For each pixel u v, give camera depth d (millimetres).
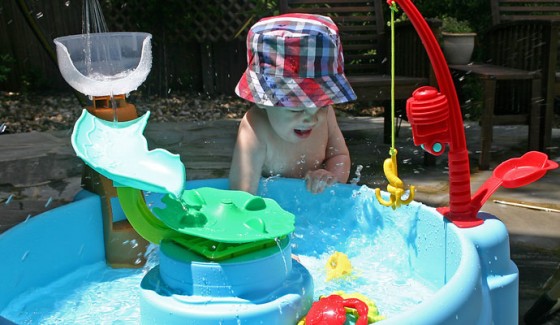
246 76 1801
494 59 4262
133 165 1296
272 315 1192
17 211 2852
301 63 1687
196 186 2010
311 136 2000
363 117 5465
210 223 1322
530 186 3127
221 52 6633
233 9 6512
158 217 1314
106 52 1791
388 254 1784
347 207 1931
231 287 1222
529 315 1656
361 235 1897
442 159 3771
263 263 1242
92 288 1682
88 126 1389
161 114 5738
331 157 2133
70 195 3123
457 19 5691
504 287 1424
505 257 1478
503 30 4094
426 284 1618
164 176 1268
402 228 1740
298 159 2018
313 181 1950
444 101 1457
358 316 1242
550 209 2742
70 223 1771
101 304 1569
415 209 1678
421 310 1090
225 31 6512
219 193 1490
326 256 1811
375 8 4078
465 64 4352
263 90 1708
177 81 6770
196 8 6441
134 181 1237
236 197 1467
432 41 1409
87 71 1784
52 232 1714
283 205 2018
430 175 3389
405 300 1532
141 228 1343
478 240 1439
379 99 3494
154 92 6652
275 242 1315
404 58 3906
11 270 1565
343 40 4004
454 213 1544
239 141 1974
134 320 1464
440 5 5730
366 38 4051
